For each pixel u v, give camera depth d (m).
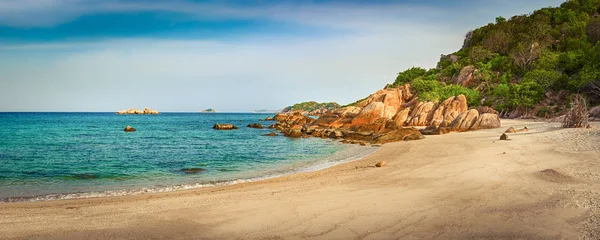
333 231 7.93
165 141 44.69
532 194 10.73
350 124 57.72
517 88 81.31
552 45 109.31
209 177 18.80
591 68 76.00
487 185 12.44
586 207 8.96
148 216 9.53
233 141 44.41
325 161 24.61
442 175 15.02
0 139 45.16
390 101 86.62
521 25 127.38
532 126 46.50
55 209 10.79
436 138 36.69
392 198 10.94
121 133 60.00
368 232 7.80
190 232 8.04
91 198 13.16
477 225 8.04
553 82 82.69
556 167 15.05
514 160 18.09
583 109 35.69
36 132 59.41
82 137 50.22
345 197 11.25
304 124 69.69
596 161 16.00
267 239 7.51
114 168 22.38
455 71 118.62
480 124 47.75
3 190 15.24
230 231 8.09
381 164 19.11
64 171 21.00
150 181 17.62
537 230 7.52
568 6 130.50
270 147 36.28
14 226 8.69
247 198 11.65
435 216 8.88
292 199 11.21
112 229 8.33
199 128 78.75
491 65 108.25
